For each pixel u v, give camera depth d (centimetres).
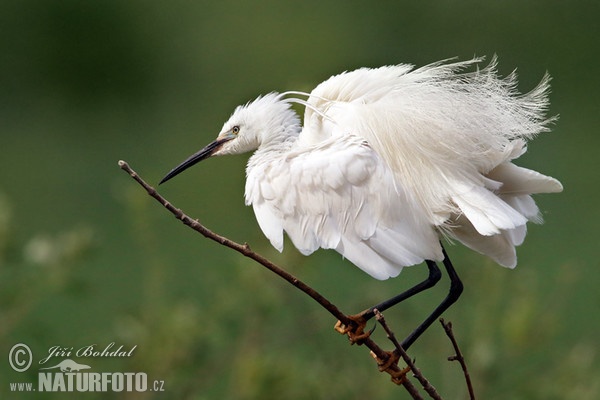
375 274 760
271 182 797
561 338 1164
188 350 980
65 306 1241
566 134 1950
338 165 774
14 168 1884
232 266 1032
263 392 951
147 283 1059
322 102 827
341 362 1030
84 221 1645
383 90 807
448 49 2142
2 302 995
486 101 775
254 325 1018
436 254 772
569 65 2117
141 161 1897
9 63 2150
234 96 2112
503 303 1024
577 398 966
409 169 777
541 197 1703
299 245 787
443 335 1075
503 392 998
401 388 1108
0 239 993
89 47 2178
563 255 1484
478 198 759
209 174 1805
